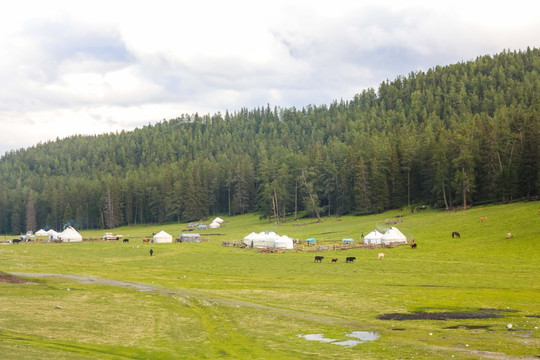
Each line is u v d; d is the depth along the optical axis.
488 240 104.94
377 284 69.31
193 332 42.09
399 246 113.06
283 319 47.59
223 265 94.62
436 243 110.50
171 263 99.12
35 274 76.75
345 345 38.03
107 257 110.69
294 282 72.38
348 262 94.25
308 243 132.75
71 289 62.31
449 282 68.81
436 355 34.81
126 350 34.62
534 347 36.84
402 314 49.88
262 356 34.78
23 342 33.69
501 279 69.56
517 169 143.88
